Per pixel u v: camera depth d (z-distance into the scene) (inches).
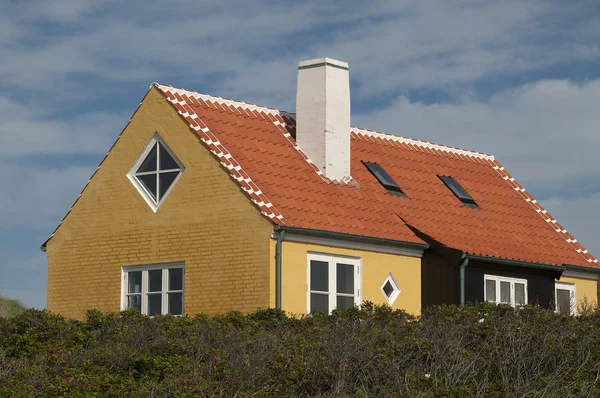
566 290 1348.4
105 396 751.7
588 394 780.6
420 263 1181.1
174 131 1125.7
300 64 1212.5
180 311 1099.3
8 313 1382.9
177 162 1121.4
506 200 1398.9
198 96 1167.0
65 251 1196.5
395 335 852.0
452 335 843.4
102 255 1165.1
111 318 949.2
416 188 1284.4
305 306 1059.3
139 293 1135.0
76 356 833.5
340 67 1211.9
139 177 1153.4
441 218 1255.5
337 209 1135.0
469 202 1332.4
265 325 935.7
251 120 1189.7
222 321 936.9
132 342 873.5
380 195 1216.2
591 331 872.9
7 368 805.2
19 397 727.7
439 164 1379.2
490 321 885.2
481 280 1215.6
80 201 1190.9
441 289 1182.3
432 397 743.1
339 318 922.7
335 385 779.4
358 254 1115.3
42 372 788.0
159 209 1125.7
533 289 1289.4
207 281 1079.0
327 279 1085.1
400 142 1362.0
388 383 787.4
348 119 1212.5
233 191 1072.8
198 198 1098.1
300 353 815.1
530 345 838.5
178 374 782.5
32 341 906.1
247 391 762.2
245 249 1056.2
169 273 1115.9
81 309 1173.1
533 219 1393.9
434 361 816.9
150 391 751.1
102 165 1179.3
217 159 1087.6
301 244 1064.8
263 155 1143.0
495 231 1305.4
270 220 1041.5
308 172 1167.0
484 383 780.0
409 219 1207.6
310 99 1200.8
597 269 1368.1
